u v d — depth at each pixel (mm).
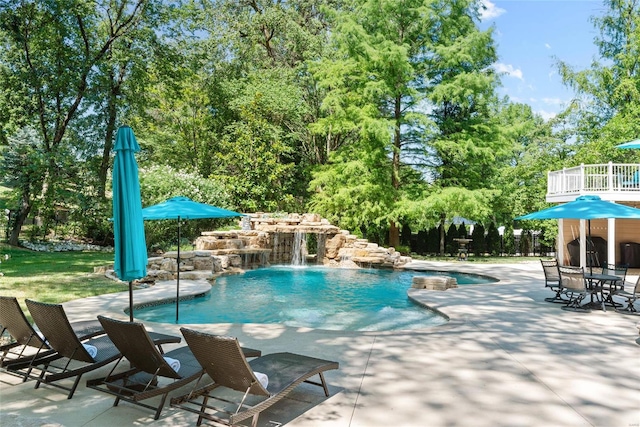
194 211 8609
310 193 30766
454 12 25125
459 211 23750
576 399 4715
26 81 22047
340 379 5297
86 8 22484
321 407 4484
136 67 25172
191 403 4293
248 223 21828
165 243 21453
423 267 18953
